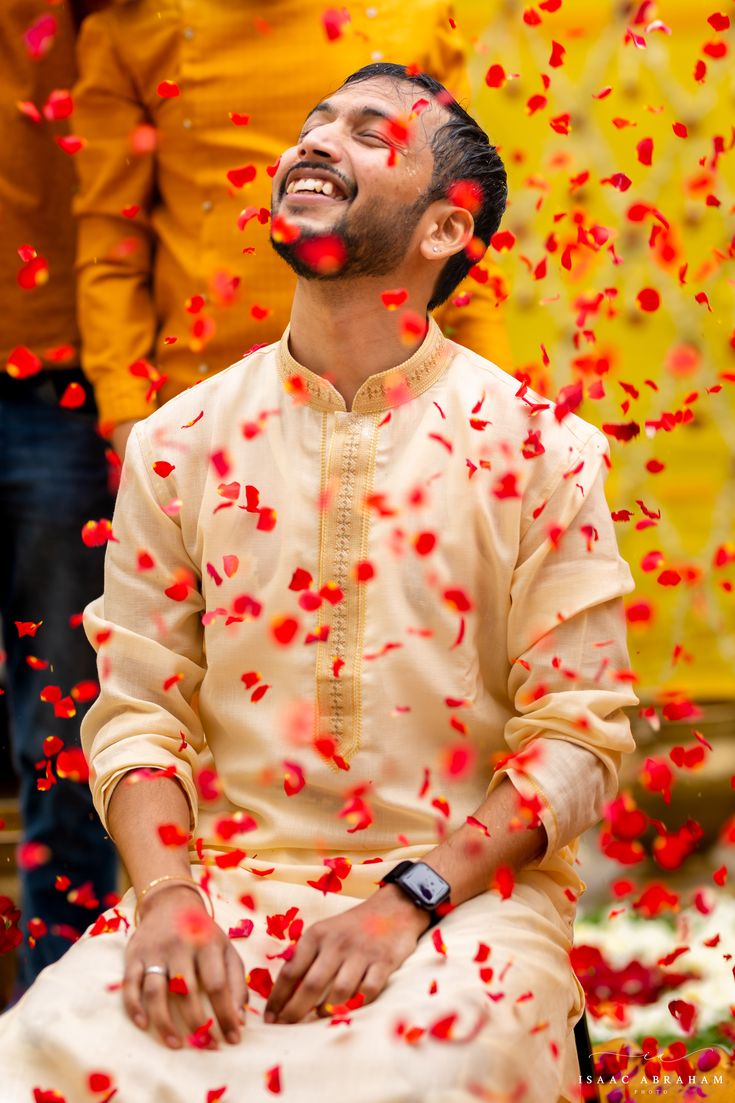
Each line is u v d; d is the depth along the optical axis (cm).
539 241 438
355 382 230
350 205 221
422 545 219
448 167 229
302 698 223
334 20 267
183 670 233
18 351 279
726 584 297
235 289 283
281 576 225
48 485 326
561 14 432
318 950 199
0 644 375
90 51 305
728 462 450
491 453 225
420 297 233
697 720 454
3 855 383
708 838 446
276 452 229
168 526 233
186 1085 186
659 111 289
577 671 223
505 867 212
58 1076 190
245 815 225
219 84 293
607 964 352
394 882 207
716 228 440
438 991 192
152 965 197
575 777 216
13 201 327
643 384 446
